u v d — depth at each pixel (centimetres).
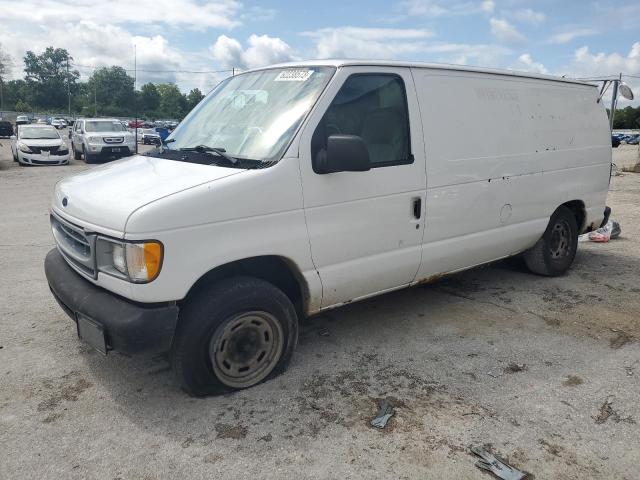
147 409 329
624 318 473
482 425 312
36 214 988
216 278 339
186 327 317
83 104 11956
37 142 2020
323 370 376
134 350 302
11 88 11744
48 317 471
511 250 515
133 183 334
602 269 619
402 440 298
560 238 575
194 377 327
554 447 292
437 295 530
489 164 459
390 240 396
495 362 390
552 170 529
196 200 304
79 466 278
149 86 11281
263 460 282
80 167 1944
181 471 275
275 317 348
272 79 400
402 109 397
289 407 330
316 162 348
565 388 353
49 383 360
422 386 355
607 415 322
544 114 519
